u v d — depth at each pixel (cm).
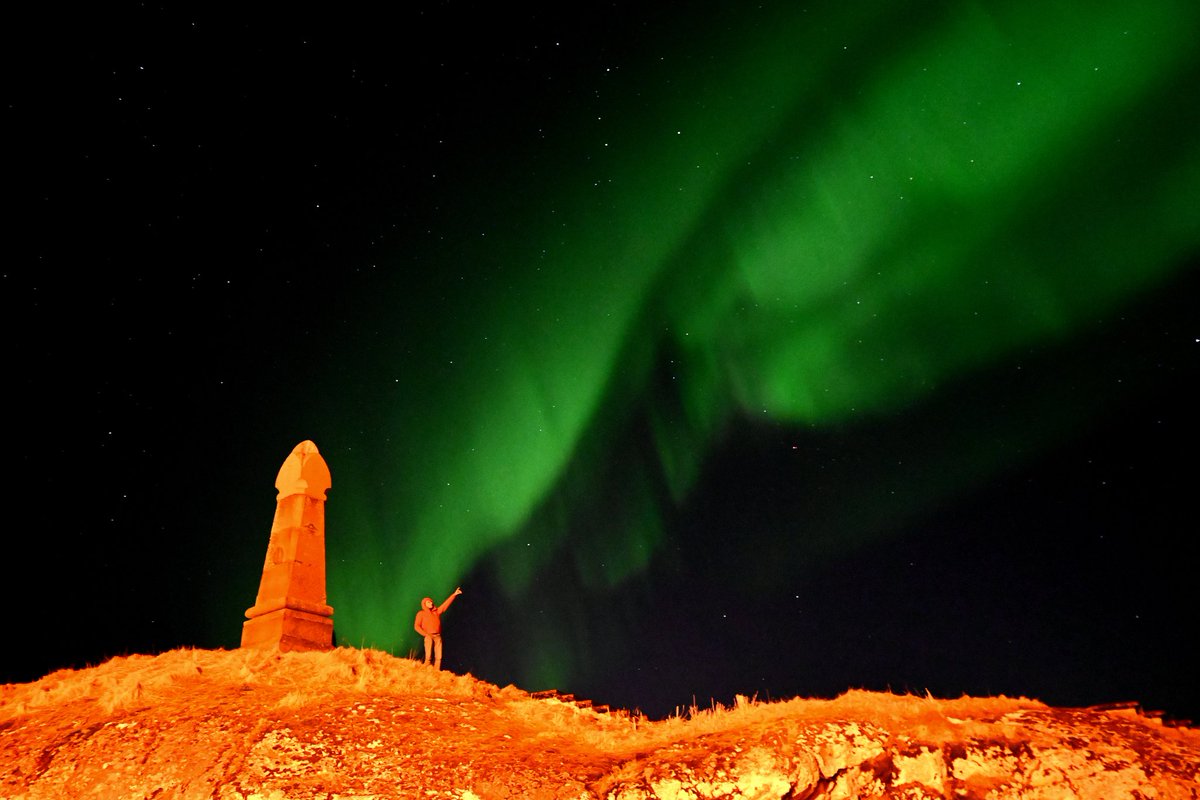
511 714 1507
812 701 1467
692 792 1152
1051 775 1188
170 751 1265
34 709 1448
